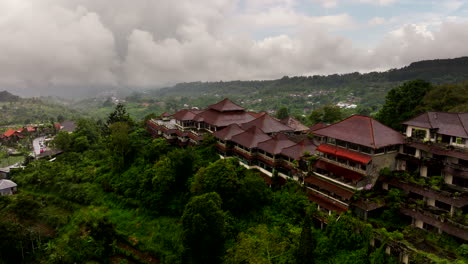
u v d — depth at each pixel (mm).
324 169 45156
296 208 44031
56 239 49688
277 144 53531
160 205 53812
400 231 36688
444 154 40062
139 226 51719
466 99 59562
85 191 64375
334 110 96812
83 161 83312
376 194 41562
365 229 35719
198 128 74375
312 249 32344
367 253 35094
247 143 57344
